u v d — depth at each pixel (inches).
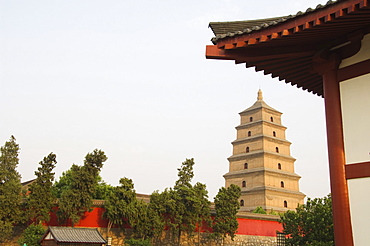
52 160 1627.7
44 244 1237.1
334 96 369.1
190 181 1918.1
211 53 357.4
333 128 362.3
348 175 343.0
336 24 316.8
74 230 1235.9
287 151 3021.7
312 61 390.6
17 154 1658.5
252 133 2987.2
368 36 356.8
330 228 1032.2
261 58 362.6
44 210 1524.4
